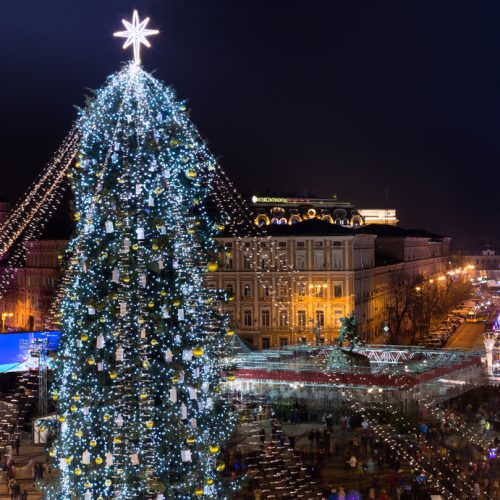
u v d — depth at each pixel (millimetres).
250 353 88875
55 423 40312
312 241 142250
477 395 85812
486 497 56469
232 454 62906
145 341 37312
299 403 77562
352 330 84875
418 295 188250
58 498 39156
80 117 39875
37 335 85812
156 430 37344
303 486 58812
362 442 69062
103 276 38031
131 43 39188
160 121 39031
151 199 37625
